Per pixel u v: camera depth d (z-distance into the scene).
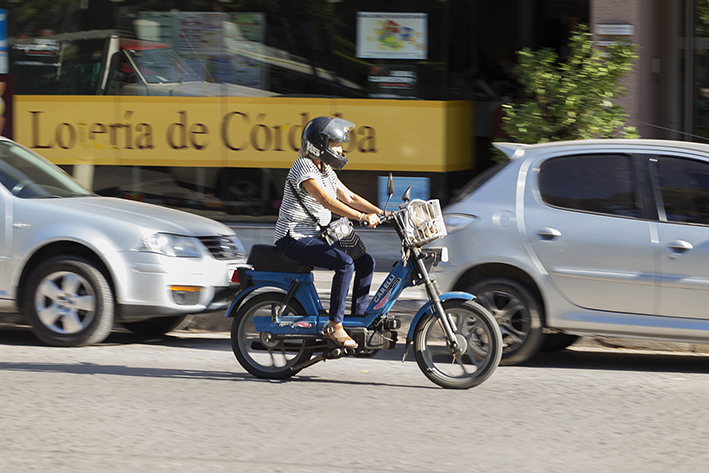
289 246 14.44
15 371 15.33
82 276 17.08
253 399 13.75
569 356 17.62
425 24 26.25
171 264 17.09
